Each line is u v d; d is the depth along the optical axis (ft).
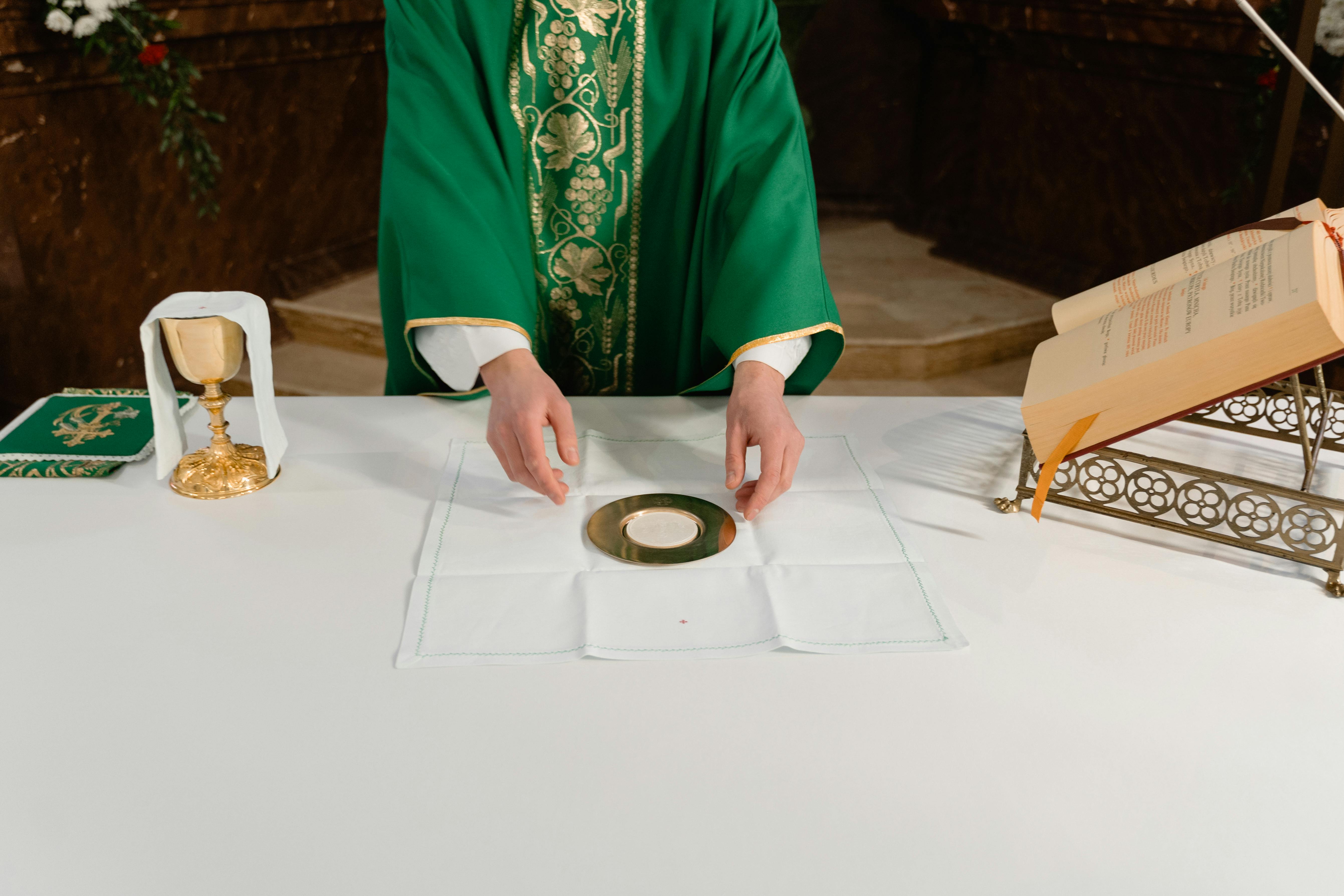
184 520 3.78
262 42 13.75
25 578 3.40
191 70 12.17
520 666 2.98
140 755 2.63
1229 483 3.48
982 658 3.03
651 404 4.87
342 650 3.05
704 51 4.94
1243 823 2.44
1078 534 3.74
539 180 5.19
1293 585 3.42
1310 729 2.75
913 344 13.78
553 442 4.40
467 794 2.51
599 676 2.94
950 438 4.54
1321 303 2.88
